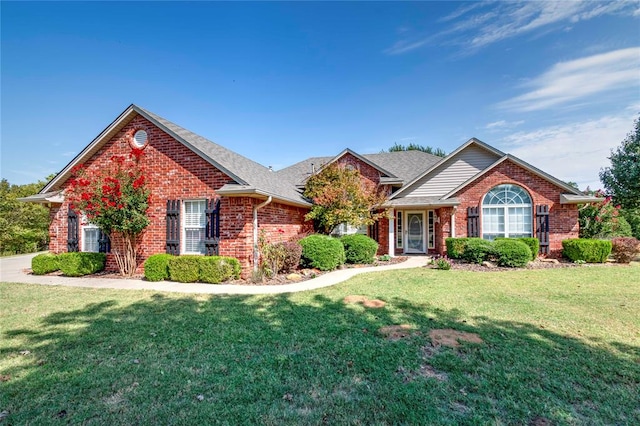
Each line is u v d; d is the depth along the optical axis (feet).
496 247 42.86
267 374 13.07
